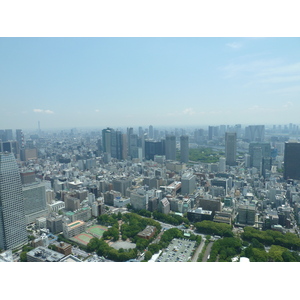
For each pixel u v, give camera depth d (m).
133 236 161.25
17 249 143.75
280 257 124.12
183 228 175.50
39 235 164.62
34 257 122.06
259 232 155.62
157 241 154.00
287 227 171.62
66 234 162.12
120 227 178.00
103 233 162.25
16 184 146.12
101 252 137.88
